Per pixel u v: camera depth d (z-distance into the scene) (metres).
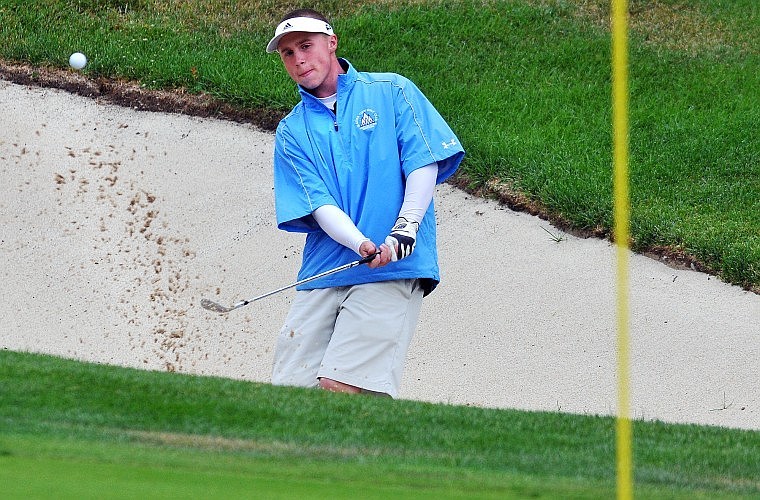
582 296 32.16
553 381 29.89
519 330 31.38
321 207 23.08
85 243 34.19
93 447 15.05
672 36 45.00
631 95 40.72
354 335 22.97
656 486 15.43
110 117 38.34
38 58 40.25
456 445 17.31
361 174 23.36
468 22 44.16
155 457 14.70
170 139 37.56
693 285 32.34
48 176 36.03
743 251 32.69
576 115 39.19
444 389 29.84
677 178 36.53
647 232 33.53
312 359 23.80
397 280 23.20
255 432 17.05
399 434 17.62
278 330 31.91
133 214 35.09
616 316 31.52
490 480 14.78
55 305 32.56
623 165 15.55
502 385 29.89
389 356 23.11
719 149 37.84
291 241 34.47
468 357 30.78
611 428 19.33
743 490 15.71
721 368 29.89
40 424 16.39
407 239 22.33
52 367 19.81
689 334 30.84
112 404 17.89
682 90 41.19
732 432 19.94
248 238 34.53
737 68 42.91
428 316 31.95
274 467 14.64
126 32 42.69
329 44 23.73
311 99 23.64
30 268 33.47
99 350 31.30
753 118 39.44
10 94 38.94
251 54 41.66
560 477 15.56
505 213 34.94
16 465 13.73
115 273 33.44
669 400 29.11
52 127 37.78
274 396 19.12
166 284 33.19
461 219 34.81
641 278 32.59
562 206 34.50
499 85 40.78
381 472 14.79
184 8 44.75
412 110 23.39
